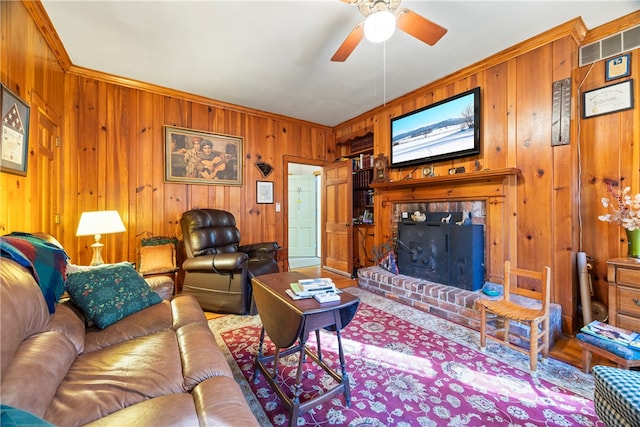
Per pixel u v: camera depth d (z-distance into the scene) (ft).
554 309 7.65
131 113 11.07
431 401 5.18
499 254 9.27
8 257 3.84
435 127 11.12
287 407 4.64
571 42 7.91
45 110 7.75
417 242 10.88
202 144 12.68
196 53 8.96
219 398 3.29
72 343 4.29
